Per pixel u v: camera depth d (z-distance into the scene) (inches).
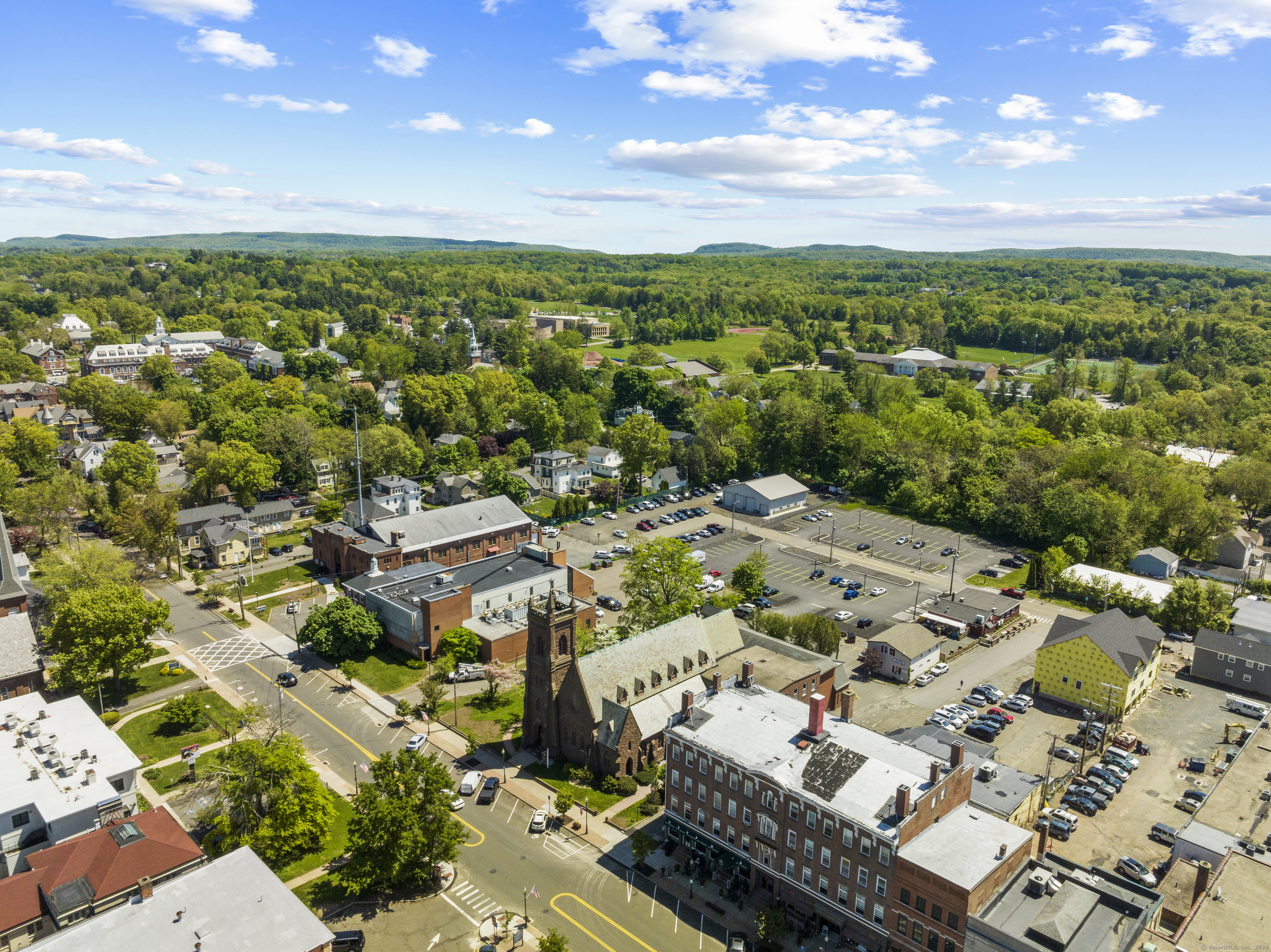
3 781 3174.2
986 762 3476.9
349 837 3147.1
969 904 2459.4
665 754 3545.8
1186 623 5472.4
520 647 5029.5
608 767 3703.3
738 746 3179.1
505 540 6707.7
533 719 3976.4
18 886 2640.3
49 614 5027.1
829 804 2812.5
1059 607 5994.1
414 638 4945.9
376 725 4224.9
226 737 4094.5
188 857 2827.3
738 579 5772.6
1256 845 3164.4
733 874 3161.9
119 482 7440.9
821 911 2878.9
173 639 5216.5
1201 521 6929.1
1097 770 3848.4
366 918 2908.5
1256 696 4722.0
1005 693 4717.0
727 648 4436.5
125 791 3307.1
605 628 4877.0
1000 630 5585.6
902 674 4817.9
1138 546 6791.3
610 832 3420.3
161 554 6378.0
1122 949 2397.9
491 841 3348.9
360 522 6776.6
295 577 6318.9
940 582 6446.9
